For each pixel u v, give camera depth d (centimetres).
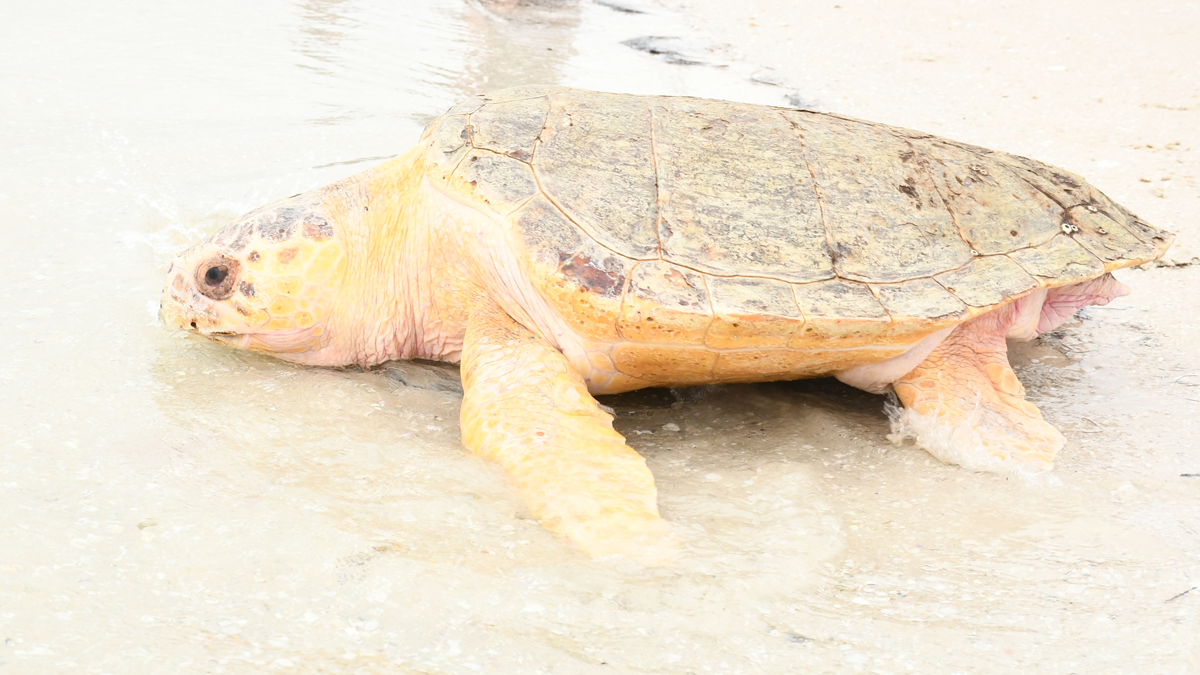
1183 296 374
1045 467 333
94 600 306
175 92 434
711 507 325
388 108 435
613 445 329
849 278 338
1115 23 625
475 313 346
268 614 306
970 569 317
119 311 352
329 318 350
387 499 321
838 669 304
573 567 313
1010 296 342
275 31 546
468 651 304
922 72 534
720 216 339
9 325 346
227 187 390
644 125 348
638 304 334
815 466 335
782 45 606
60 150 397
